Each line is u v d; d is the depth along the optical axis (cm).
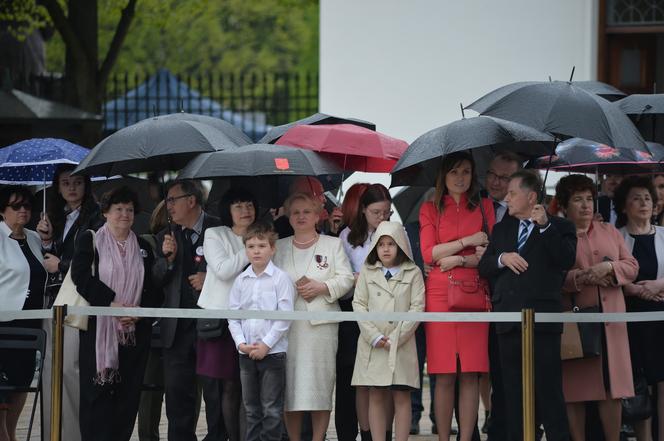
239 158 2705
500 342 2720
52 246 3192
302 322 2831
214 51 12638
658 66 4897
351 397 2994
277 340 2753
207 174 2689
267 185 3133
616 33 4894
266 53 12812
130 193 2898
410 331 2802
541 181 2850
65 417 2928
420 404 3494
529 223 2717
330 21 5019
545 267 2691
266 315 2659
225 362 2828
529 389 2602
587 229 2917
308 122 3288
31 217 3334
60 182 3192
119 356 2875
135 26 11950
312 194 2945
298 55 13050
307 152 2789
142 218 3425
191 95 7619
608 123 2609
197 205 2955
